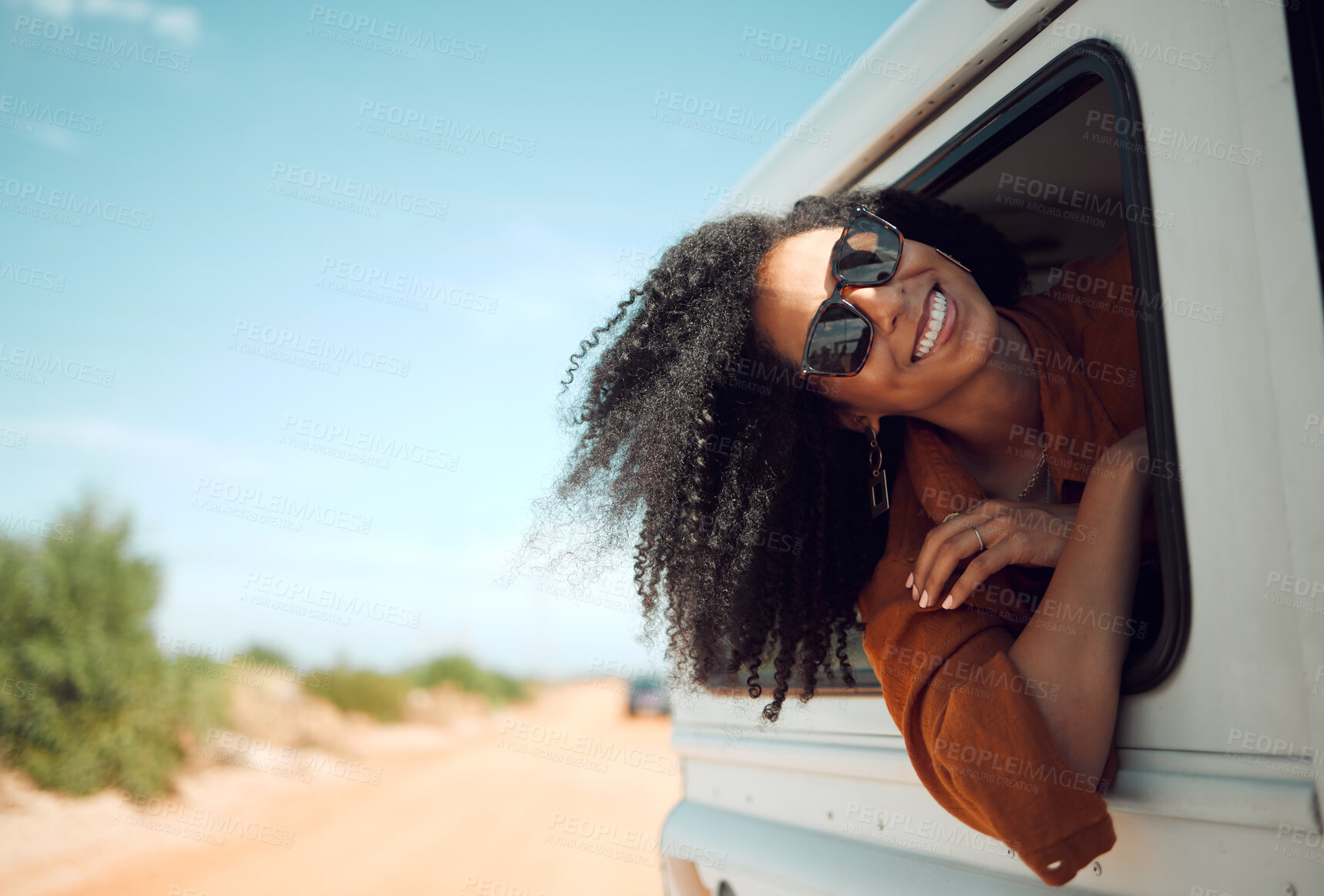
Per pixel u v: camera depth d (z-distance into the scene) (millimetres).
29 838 9422
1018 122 1519
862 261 1470
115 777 11414
